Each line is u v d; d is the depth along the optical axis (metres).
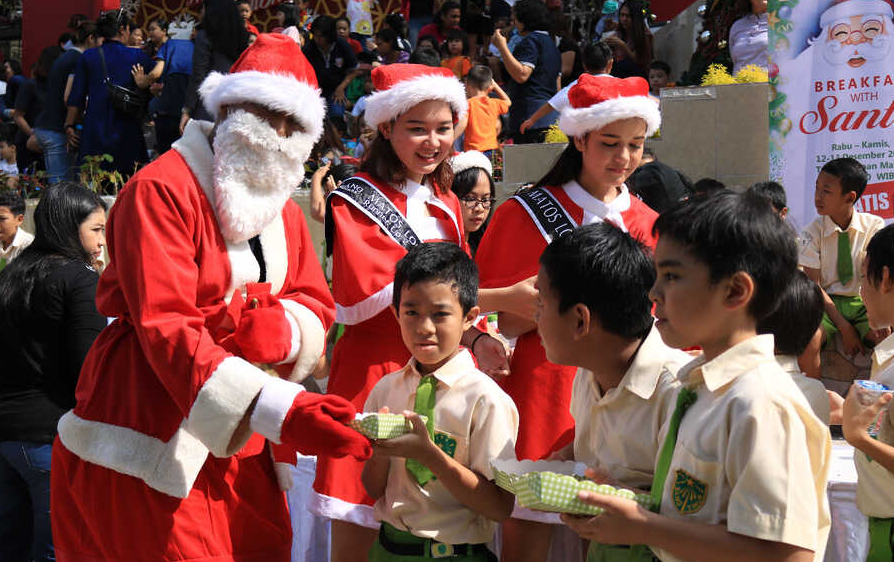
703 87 6.33
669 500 1.73
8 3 15.12
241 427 2.16
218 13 6.87
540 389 2.85
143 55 8.00
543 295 2.08
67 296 3.07
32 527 3.27
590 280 2.00
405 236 2.90
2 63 12.72
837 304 5.01
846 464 3.18
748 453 1.60
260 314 2.27
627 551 1.99
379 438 2.09
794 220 5.53
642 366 2.02
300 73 2.38
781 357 2.38
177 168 2.32
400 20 10.01
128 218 2.24
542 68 7.72
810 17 5.44
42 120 8.48
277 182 2.34
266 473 2.52
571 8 11.11
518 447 2.86
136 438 2.27
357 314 2.83
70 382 3.17
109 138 7.81
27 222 7.56
